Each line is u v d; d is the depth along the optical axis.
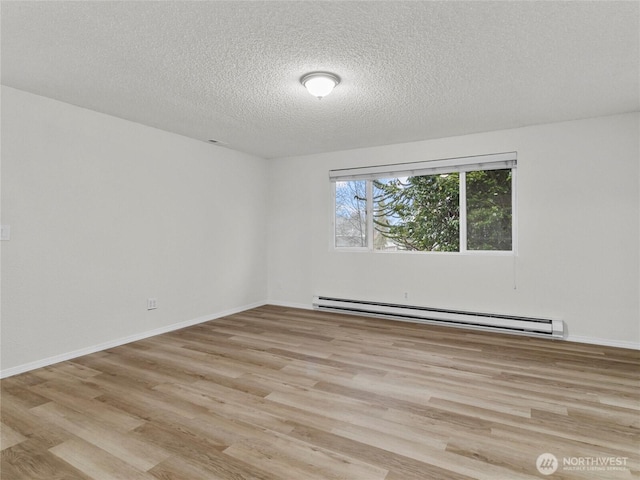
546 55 2.30
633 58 2.33
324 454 1.80
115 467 1.69
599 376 2.75
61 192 3.10
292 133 4.10
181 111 3.36
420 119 3.58
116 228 3.53
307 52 2.26
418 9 1.82
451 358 3.16
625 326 3.45
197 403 2.33
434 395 2.44
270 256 5.62
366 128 3.90
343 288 5.00
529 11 1.84
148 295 3.85
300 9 1.82
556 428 2.02
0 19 1.88
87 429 2.02
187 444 1.88
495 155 3.98
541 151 3.76
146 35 2.06
